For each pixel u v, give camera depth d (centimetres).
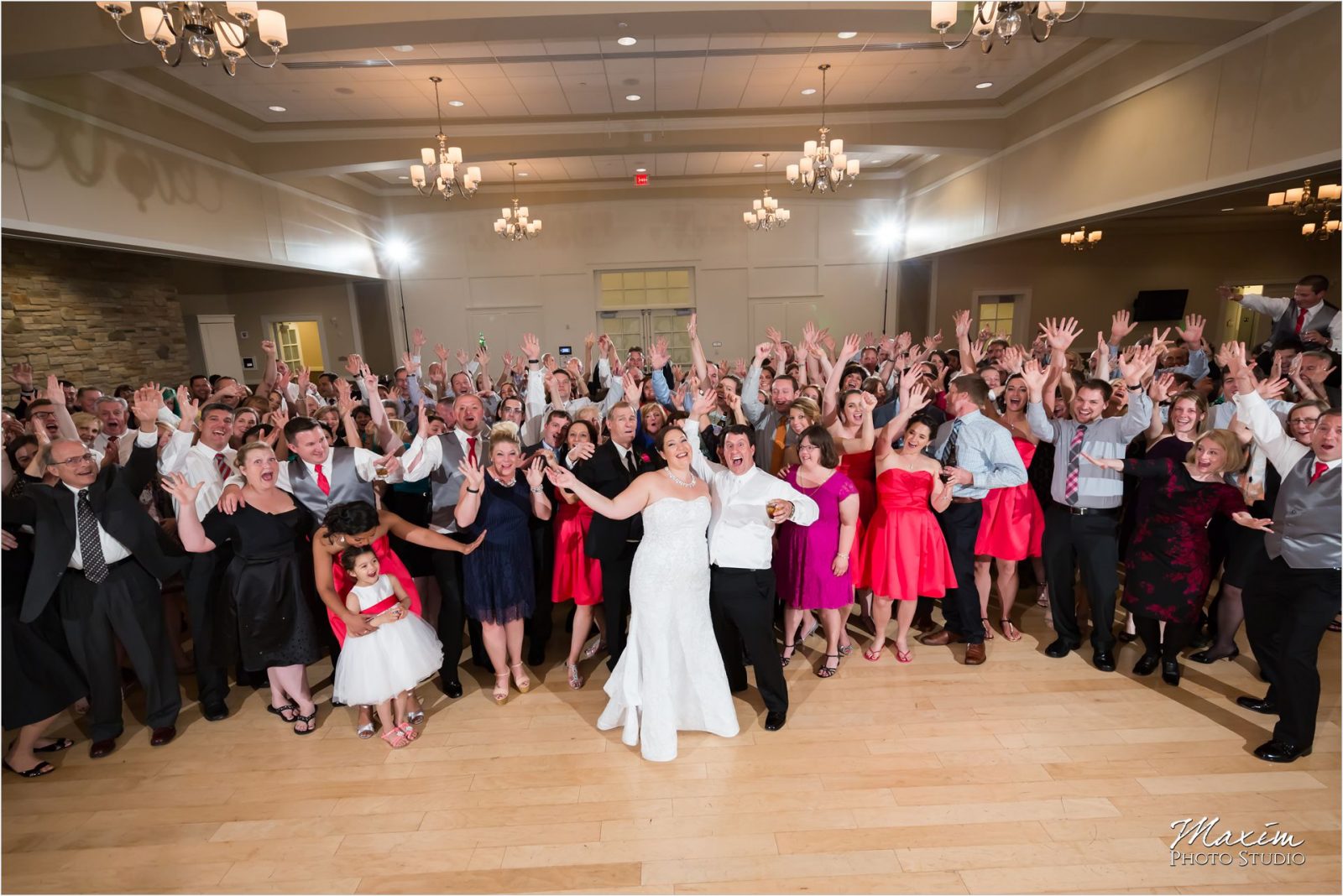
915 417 362
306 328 1294
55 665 250
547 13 440
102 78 594
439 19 437
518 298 1213
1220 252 1076
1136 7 450
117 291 705
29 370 491
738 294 1216
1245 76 483
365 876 201
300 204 920
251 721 284
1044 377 300
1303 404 254
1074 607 310
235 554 260
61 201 549
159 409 291
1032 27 390
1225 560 297
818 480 282
